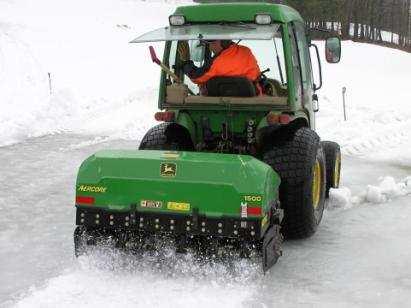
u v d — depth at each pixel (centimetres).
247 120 511
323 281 434
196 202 406
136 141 1109
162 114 513
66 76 2016
